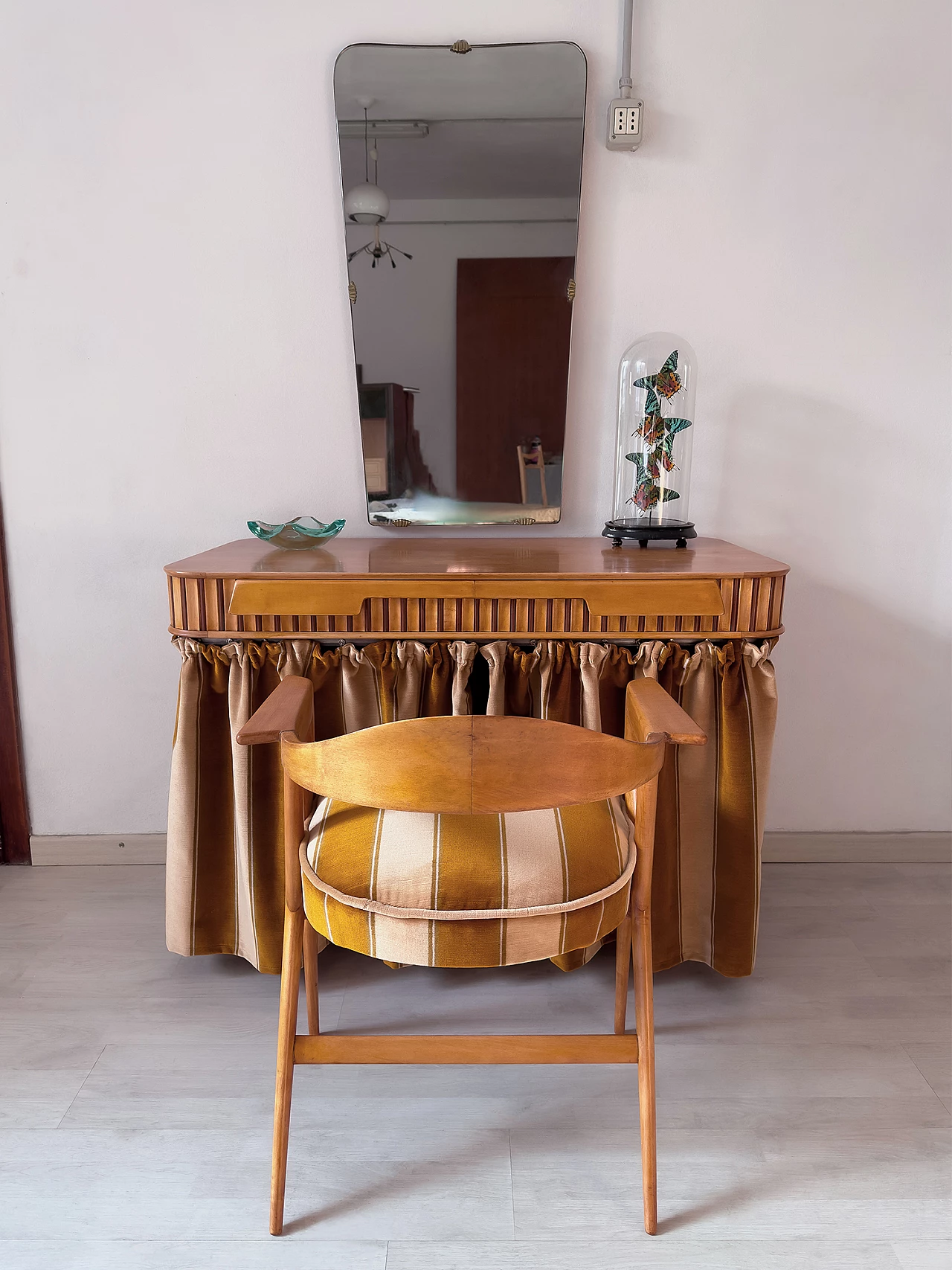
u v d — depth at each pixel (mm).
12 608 2066
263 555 1713
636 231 1918
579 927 1123
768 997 1655
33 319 1940
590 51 1839
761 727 1552
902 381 1986
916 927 1892
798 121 1876
